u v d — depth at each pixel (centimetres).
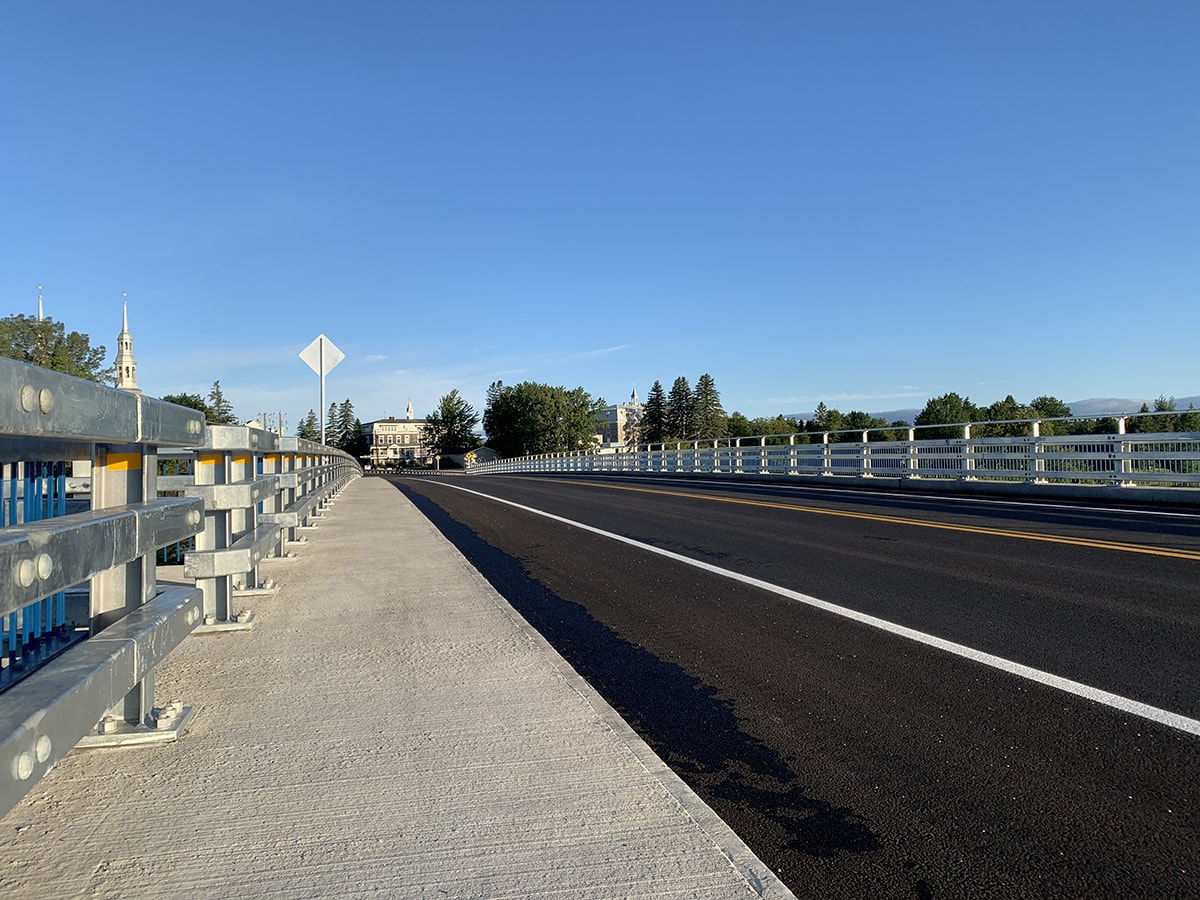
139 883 224
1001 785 299
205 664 432
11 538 175
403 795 280
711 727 363
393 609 562
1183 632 502
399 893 221
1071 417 1509
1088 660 448
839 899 226
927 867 243
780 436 2473
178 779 291
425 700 378
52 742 194
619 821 263
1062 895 228
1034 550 827
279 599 596
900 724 362
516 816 266
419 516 1255
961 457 1756
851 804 286
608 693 413
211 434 466
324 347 1406
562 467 4812
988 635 504
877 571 734
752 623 553
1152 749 328
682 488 2145
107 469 301
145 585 304
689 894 222
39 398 188
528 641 479
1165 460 1348
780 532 1038
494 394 15750
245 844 246
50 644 296
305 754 314
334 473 1579
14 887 222
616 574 760
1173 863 244
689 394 13575
